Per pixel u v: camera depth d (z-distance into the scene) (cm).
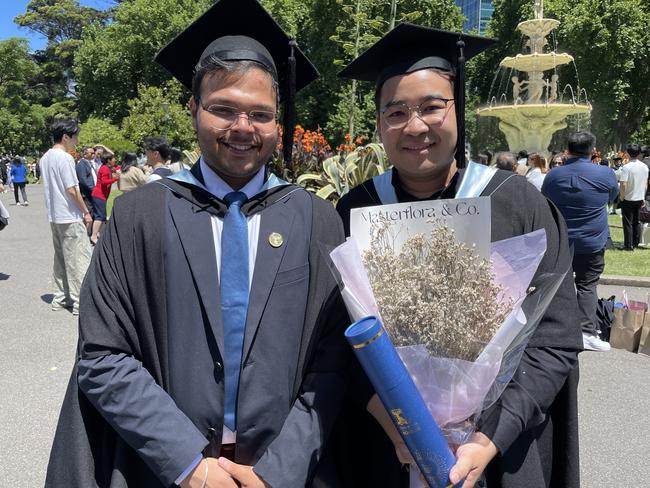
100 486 173
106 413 163
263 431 170
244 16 205
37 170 4150
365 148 630
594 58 2973
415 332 160
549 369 171
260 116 176
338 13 2833
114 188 2603
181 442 159
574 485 195
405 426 151
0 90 4903
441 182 201
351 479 192
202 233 177
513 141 1672
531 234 169
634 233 1119
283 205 189
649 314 557
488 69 3450
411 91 187
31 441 369
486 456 161
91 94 4078
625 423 411
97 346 166
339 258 160
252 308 172
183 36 210
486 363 156
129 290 175
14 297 732
